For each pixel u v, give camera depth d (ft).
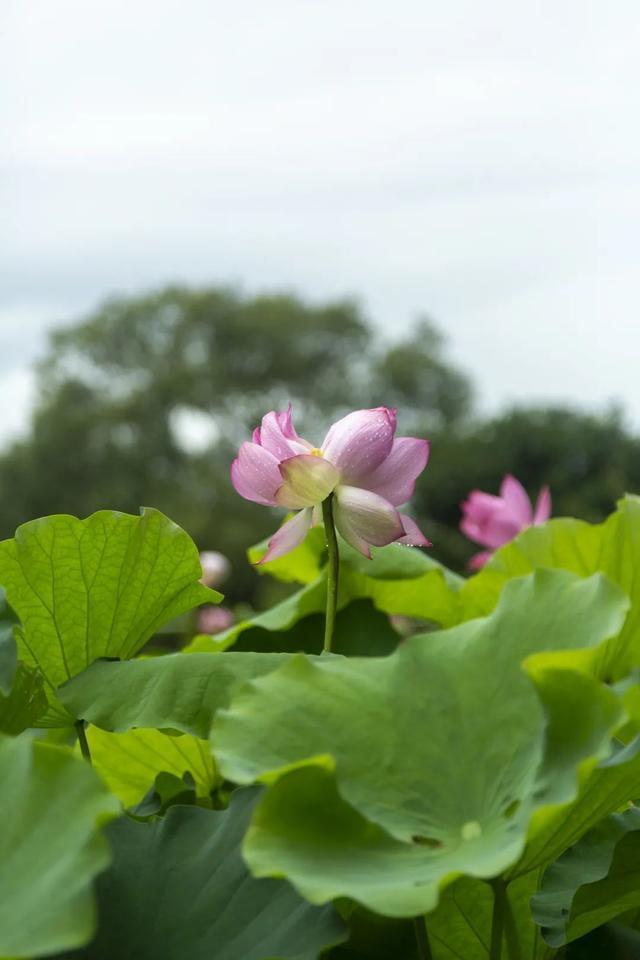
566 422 95.55
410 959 4.32
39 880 3.39
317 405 159.94
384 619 6.82
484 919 4.35
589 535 6.36
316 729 3.97
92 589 5.17
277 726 3.96
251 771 3.84
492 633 4.23
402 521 5.51
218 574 22.16
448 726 4.04
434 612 7.07
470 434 95.91
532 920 4.41
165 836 4.21
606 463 94.73
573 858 4.46
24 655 5.14
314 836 3.73
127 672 4.88
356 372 160.35
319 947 3.85
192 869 4.12
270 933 3.95
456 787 3.94
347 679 4.12
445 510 94.17
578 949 4.36
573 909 4.17
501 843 3.69
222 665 4.76
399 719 4.04
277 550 5.54
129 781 5.96
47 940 3.28
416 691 4.11
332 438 5.45
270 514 132.77
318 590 6.75
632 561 6.25
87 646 5.23
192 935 4.00
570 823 3.99
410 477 5.47
